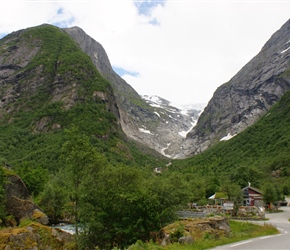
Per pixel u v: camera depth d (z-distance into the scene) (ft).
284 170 478.59
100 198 110.83
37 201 233.14
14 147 558.97
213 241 68.39
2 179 179.01
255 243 65.98
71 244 106.32
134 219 107.24
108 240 106.93
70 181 112.47
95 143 570.46
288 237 77.00
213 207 228.02
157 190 121.29
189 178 390.01
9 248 91.91
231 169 604.08
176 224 87.45
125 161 547.08
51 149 506.89
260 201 283.59
